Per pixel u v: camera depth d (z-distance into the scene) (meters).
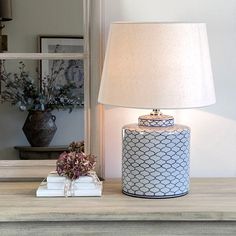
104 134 1.85
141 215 1.44
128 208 1.48
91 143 1.84
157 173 1.58
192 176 1.91
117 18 1.82
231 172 1.90
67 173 1.60
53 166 1.84
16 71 1.81
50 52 1.81
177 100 1.48
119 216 1.44
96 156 1.83
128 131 1.60
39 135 1.84
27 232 1.47
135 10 1.82
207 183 1.79
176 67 1.49
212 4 1.84
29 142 1.84
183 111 1.88
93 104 1.82
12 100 1.82
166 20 1.83
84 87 1.82
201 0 1.83
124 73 1.51
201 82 1.53
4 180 1.83
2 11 1.79
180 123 1.89
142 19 1.83
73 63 1.82
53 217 1.44
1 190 1.69
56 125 1.84
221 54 1.86
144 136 1.58
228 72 1.87
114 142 1.88
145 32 1.49
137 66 1.50
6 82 1.82
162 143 1.58
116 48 1.54
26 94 1.82
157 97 1.48
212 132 1.89
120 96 1.51
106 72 1.57
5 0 1.79
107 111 1.87
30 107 1.83
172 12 1.83
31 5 1.79
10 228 1.47
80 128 1.84
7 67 1.81
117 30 1.54
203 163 1.90
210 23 1.84
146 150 1.58
